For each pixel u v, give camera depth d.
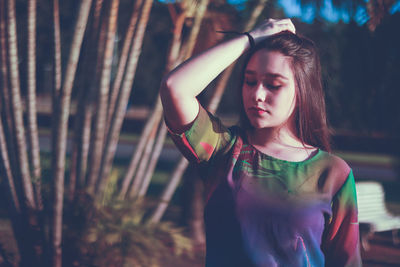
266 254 1.21
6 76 3.74
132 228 4.04
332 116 6.96
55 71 3.70
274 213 1.22
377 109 6.91
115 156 18.72
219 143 1.32
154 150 4.68
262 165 1.27
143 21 3.99
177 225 6.84
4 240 4.44
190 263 5.48
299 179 1.26
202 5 4.30
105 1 3.69
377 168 18.28
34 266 3.90
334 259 1.33
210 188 1.30
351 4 4.98
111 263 3.85
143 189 4.68
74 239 3.84
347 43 6.17
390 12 5.34
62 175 3.77
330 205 1.27
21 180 3.88
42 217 3.92
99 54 3.83
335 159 1.31
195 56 1.27
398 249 7.24
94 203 4.01
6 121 3.82
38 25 6.50
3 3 3.59
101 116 3.96
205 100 5.70
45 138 21.97
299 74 1.29
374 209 7.75
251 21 4.85
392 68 6.34
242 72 1.38
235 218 1.23
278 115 1.27
